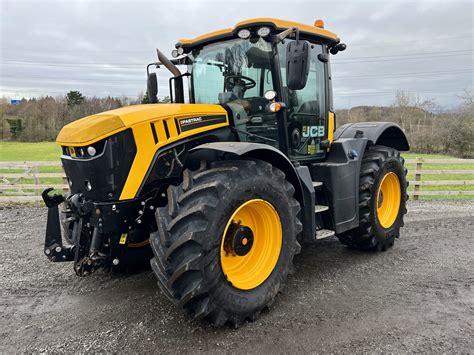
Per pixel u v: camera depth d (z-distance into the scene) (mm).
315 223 3848
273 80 3742
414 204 8391
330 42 4457
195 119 3367
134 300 3480
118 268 3969
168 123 3189
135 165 3043
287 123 4004
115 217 3055
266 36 3635
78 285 3848
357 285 3805
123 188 3031
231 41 3891
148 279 3953
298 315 3193
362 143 4555
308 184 3682
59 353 2680
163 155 3164
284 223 3266
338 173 4098
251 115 3809
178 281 2729
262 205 3137
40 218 7094
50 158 21516
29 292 3699
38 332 2961
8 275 4145
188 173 2969
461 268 4254
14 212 7621
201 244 2688
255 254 3271
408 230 5930
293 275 4074
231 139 3658
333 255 4723
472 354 2637
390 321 3084
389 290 3678
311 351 2684
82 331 2963
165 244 2771
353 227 4348
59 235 3369
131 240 3473
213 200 2773
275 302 3436
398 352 2664
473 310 3266
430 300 3459
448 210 7574
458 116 26766
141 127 3053
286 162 3404
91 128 2982
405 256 4680
